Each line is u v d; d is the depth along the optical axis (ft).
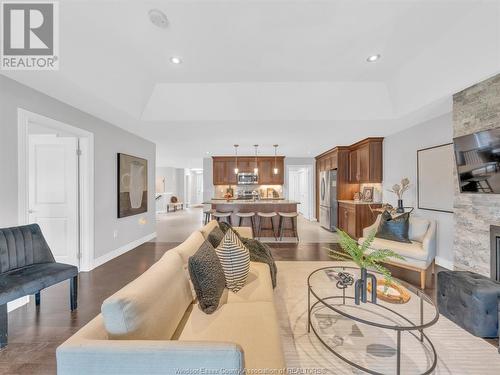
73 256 10.79
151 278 4.11
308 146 19.83
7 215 7.33
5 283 6.04
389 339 6.08
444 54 8.16
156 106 11.84
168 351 2.79
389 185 15.56
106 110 10.52
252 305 5.27
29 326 6.73
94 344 2.86
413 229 10.65
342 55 8.98
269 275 7.08
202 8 6.61
